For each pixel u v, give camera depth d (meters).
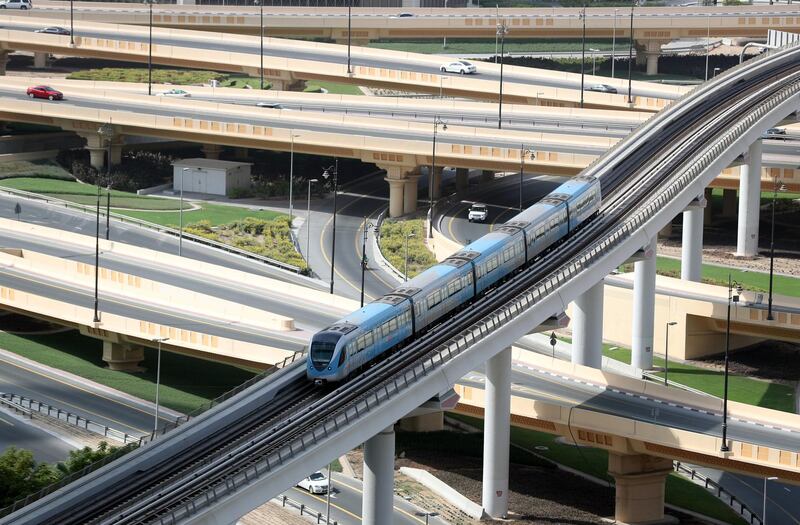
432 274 179.25
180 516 133.00
